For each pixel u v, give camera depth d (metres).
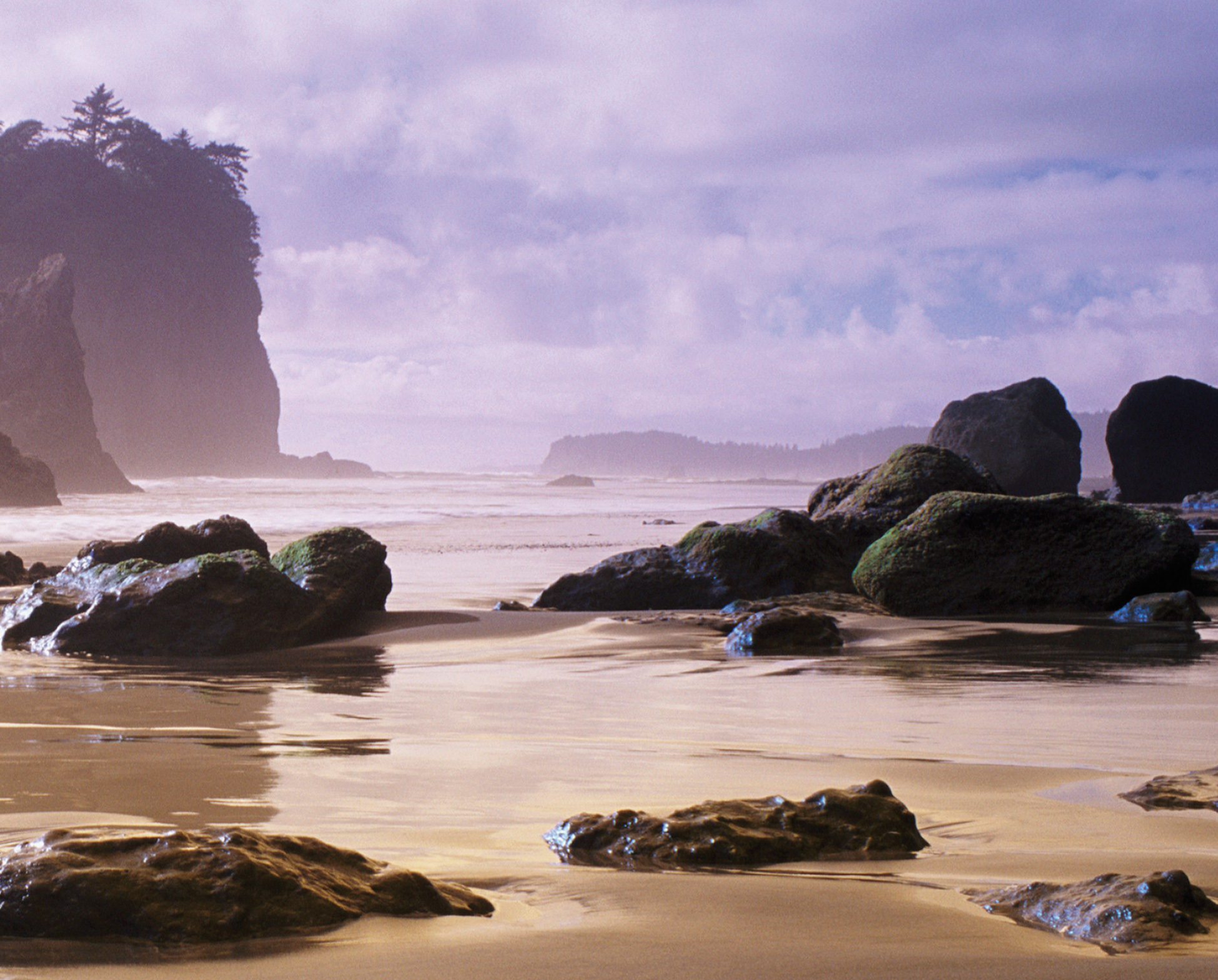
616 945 2.26
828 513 15.66
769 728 5.80
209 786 4.28
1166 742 5.37
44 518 30.55
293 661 8.91
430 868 3.00
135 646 9.38
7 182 113.94
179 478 116.69
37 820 3.71
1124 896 2.43
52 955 2.14
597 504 49.72
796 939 2.32
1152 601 11.11
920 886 2.83
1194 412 49.91
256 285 149.50
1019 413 51.06
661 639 9.98
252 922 2.28
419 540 25.28
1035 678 7.57
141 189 128.12
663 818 3.30
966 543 12.34
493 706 6.60
